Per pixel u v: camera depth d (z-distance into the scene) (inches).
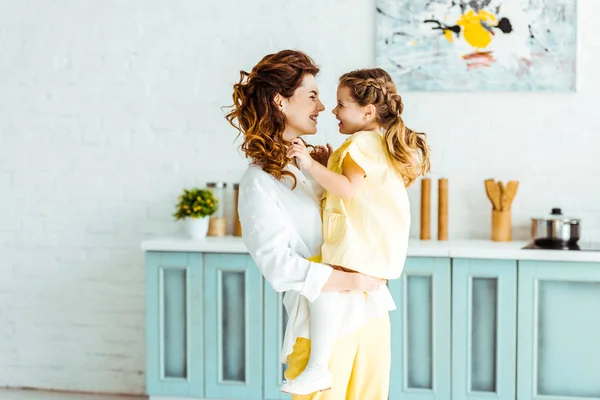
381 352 88.9
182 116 162.1
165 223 163.5
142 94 163.0
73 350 168.6
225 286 145.6
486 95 152.6
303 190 88.5
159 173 163.3
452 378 139.3
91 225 166.1
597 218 150.7
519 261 136.3
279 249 83.2
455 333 138.8
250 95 86.6
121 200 164.7
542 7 149.0
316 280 82.0
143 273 164.9
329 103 156.6
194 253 145.7
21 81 166.7
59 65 165.3
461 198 154.2
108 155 164.9
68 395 165.8
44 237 167.9
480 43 151.1
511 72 150.6
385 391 89.0
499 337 137.4
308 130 87.9
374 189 86.8
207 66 160.9
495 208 149.1
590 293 134.9
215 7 160.1
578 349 135.7
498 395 137.9
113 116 164.2
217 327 145.8
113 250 165.8
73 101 165.3
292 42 157.8
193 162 162.1
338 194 84.7
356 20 155.5
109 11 163.3
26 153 167.5
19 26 166.1
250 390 145.4
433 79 152.6
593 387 135.6
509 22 150.0
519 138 152.3
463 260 137.9
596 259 132.7
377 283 84.9
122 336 166.6
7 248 169.3
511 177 152.7
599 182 150.4
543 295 136.4
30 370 170.4
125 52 163.2
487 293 138.1
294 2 157.3
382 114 90.2
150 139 163.2
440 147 154.2
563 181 151.4
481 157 153.4
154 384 148.4
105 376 167.8
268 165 85.3
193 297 146.1
